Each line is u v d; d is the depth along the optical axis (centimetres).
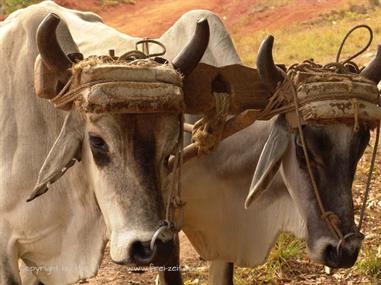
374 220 766
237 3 2903
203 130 489
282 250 686
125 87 413
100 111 412
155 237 407
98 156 425
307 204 478
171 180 438
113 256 418
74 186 476
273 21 2609
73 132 438
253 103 487
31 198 438
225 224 548
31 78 485
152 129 420
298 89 467
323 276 672
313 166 470
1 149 488
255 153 531
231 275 595
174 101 423
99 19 673
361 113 459
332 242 467
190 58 449
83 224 480
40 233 487
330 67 484
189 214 549
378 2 2453
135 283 684
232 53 559
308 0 2720
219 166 537
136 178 417
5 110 491
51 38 425
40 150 482
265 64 472
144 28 2766
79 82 422
